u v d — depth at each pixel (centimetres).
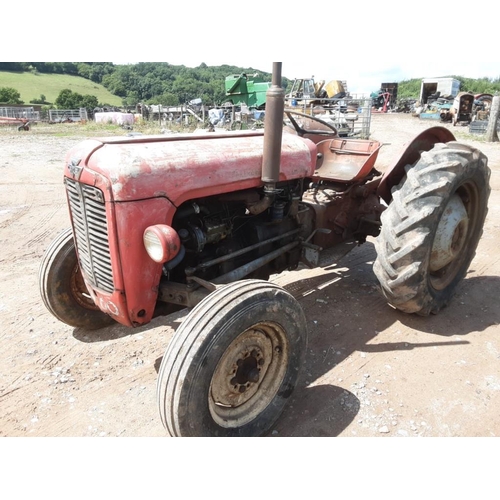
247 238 347
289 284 455
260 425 262
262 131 352
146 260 259
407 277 337
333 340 357
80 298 355
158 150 262
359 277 474
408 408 284
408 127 2247
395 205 345
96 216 257
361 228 456
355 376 314
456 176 344
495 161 1138
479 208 404
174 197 259
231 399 254
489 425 270
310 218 401
